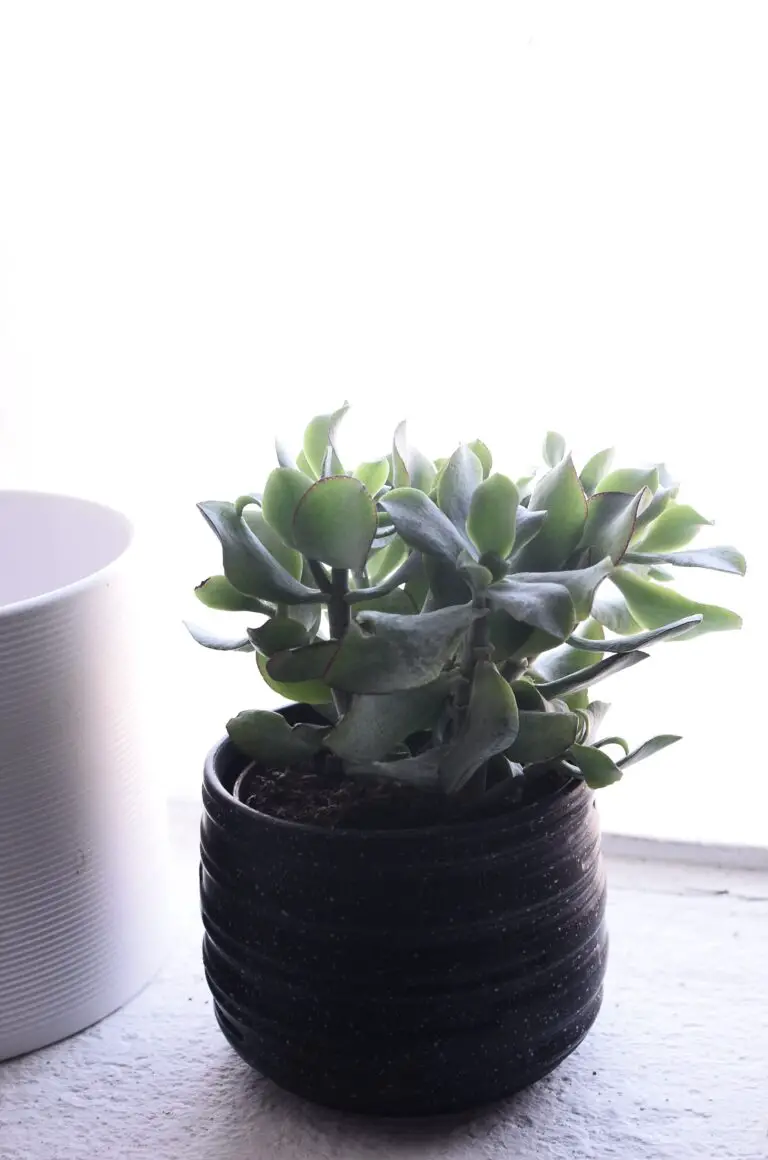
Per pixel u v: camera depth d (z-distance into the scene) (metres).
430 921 0.65
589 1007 0.70
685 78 0.83
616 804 0.90
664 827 0.89
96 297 0.92
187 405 0.92
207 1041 0.76
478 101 0.86
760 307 0.85
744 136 0.83
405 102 0.87
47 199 0.90
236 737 0.68
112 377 0.92
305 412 0.91
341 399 0.91
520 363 0.88
